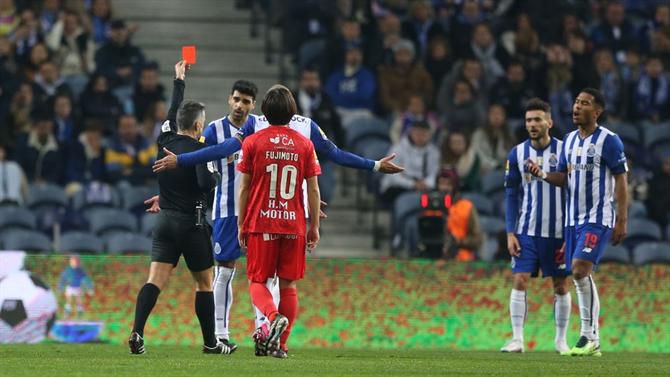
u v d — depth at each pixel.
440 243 48.12
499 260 49.22
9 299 41.44
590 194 34.56
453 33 67.38
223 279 34.22
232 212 33.91
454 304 43.75
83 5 69.00
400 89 64.50
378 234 60.00
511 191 38.47
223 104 67.50
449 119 63.34
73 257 42.38
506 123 60.97
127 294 42.62
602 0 72.06
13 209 56.50
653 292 44.03
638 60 68.94
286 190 28.25
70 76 65.75
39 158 59.66
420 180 58.31
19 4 67.94
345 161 30.64
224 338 34.03
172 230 30.31
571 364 30.73
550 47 66.50
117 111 62.66
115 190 58.47
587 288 35.50
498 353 38.12
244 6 72.06
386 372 26.22
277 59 70.25
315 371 25.95
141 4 71.81
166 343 42.44
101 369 25.55
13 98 62.66
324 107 59.88
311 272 43.62
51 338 41.75
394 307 43.69
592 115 34.44
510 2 73.44
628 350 43.69
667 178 60.50
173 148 30.28
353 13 71.19
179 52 69.94
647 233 58.12
